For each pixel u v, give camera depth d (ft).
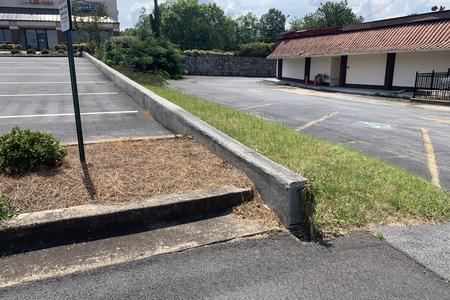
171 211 12.41
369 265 10.25
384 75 76.64
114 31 137.69
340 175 16.31
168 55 101.14
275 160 17.74
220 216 12.89
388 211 13.41
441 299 8.95
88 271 9.66
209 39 206.18
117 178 14.29
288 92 73.82
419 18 70.54
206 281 9.40
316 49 92.17
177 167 15.81
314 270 9.97
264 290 9.11
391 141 27.40
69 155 16.94
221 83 95.09
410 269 10.12
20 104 32.17
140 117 27.94
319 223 12.21
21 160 14.30
